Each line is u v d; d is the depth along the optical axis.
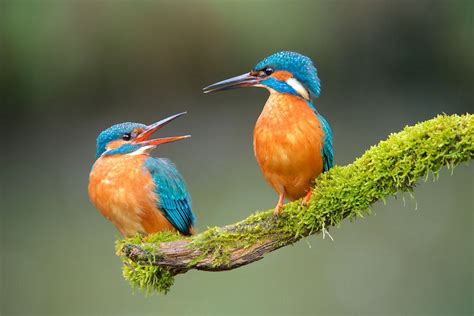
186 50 21.08
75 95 20.81
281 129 5.68
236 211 14.69
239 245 5.37
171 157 19.14
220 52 21.20
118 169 6.59
